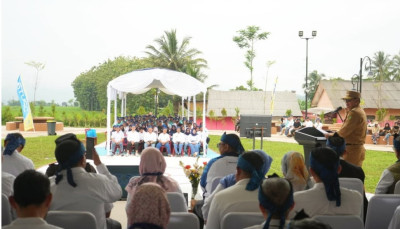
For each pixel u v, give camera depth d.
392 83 49.16
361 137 6.16
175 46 58.94
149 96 74.50
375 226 3.62
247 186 3.16
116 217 6.46
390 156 18.50
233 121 46.19
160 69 15.89
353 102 6.24
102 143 21.94
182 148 16.23
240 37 73.69
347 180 4.12
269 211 2.23
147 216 2.01
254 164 3.22
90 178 3.47
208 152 17.98
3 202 3.26
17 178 2.28
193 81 15.82
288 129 30.28
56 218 2.90
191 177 6.17
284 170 3.77
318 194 3.02
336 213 3.02
